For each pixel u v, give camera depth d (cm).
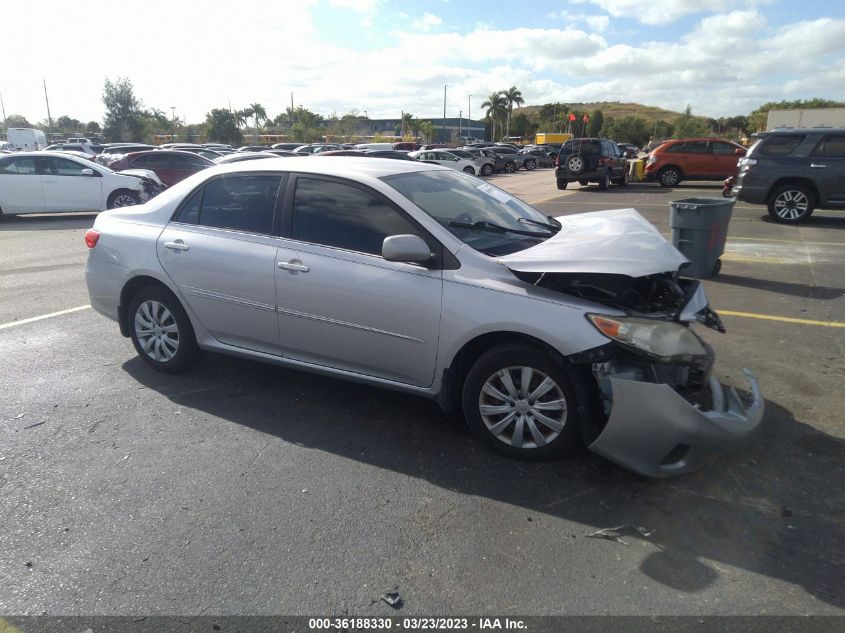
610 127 10700
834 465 345
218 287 430
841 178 1185
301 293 395
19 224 1435
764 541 283
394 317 365
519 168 4050
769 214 1281
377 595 253
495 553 277
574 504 312
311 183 407
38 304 689
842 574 261
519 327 329
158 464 354
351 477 339
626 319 315
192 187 459
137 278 473
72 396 445
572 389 329
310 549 281
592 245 348
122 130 5506
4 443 378
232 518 304
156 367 484
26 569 270
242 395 445
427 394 373
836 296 692
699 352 314
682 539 285
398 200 375
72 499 320
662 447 307
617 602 247
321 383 466
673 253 338
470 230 379
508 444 353
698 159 2228
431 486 330
